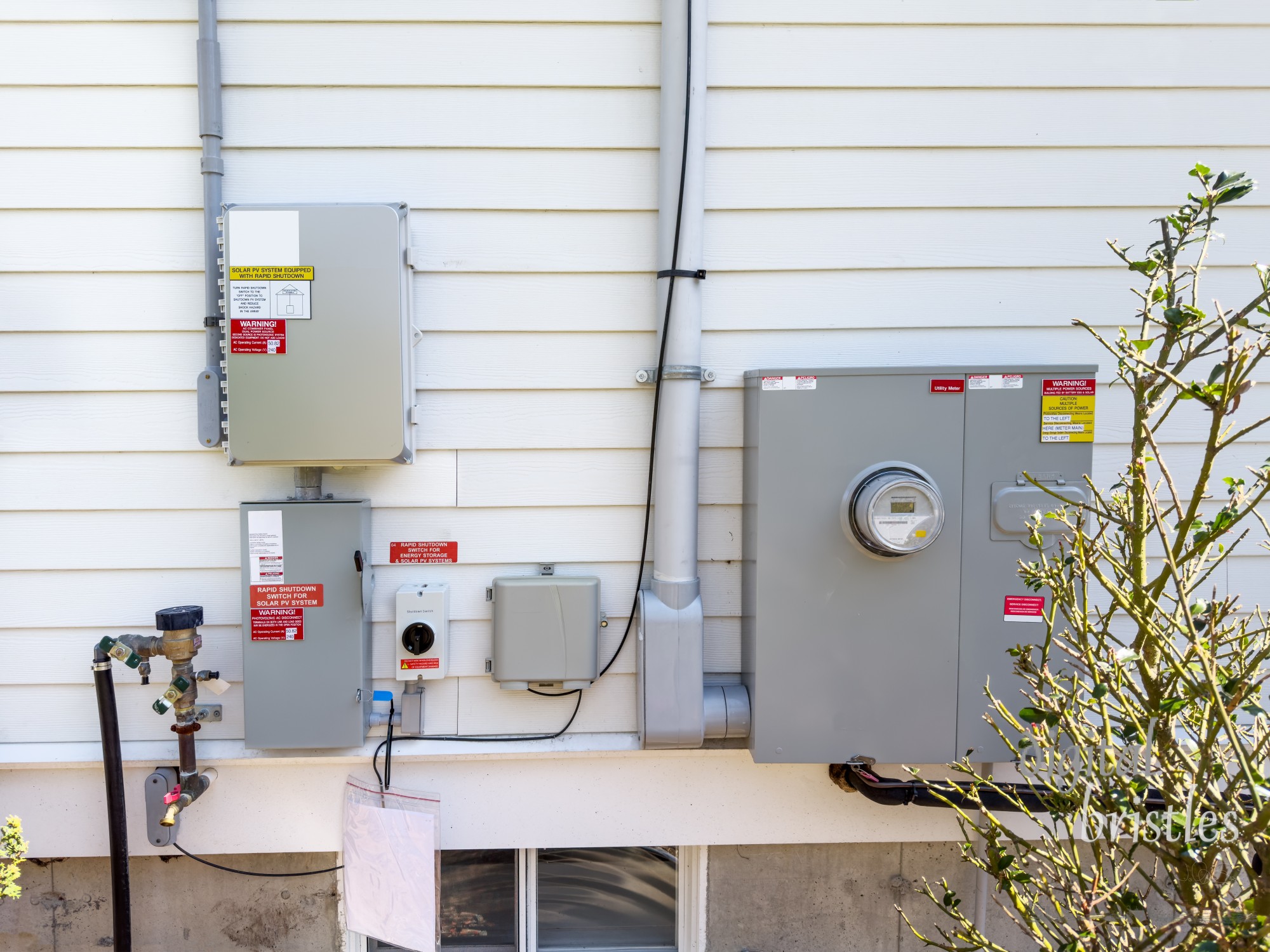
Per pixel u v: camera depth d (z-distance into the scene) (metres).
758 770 2.16
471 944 2.36
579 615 2.05
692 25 1.98
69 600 2.08
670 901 2.36
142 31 2.01
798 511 1.92
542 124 2.07
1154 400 1.45
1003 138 2.11
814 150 2.10
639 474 2.13
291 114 2.04
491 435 2.11
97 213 2.04
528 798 2.15
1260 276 1.33
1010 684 1.94
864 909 2.24
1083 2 2.09
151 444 2.07
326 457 1.95
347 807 2.10
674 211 2.01
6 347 2.04
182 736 1.97
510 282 2.09
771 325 2.12
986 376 1.90
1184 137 2.13
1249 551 2.19
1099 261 2.15
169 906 2.17
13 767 2.08
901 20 2.07
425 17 2.03
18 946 2.17
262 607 2.00
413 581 2.12
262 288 1.91
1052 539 1.92
